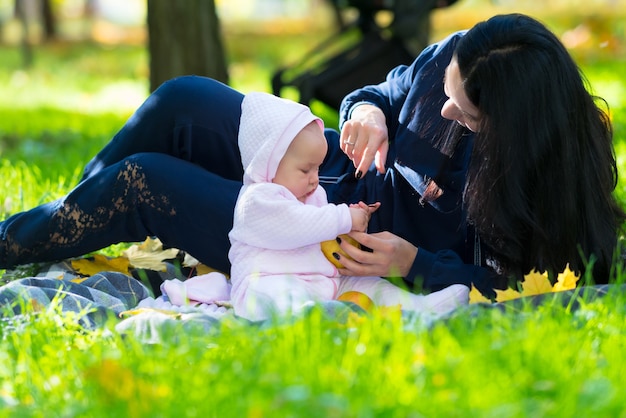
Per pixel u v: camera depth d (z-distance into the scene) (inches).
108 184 169.5
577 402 107.2
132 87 827.4
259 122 159.6
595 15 1285.7
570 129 146.9
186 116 172.2
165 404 108.3
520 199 146.6
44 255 177.5
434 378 111.0
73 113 586.6
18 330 136.6
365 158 164.7
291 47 1237.1
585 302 139.4
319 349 119.9
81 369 121.0
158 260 194.2
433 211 166.4
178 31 418.9
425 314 136.6
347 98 179.2
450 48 165.3
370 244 157.3
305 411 101.7
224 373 114.3
